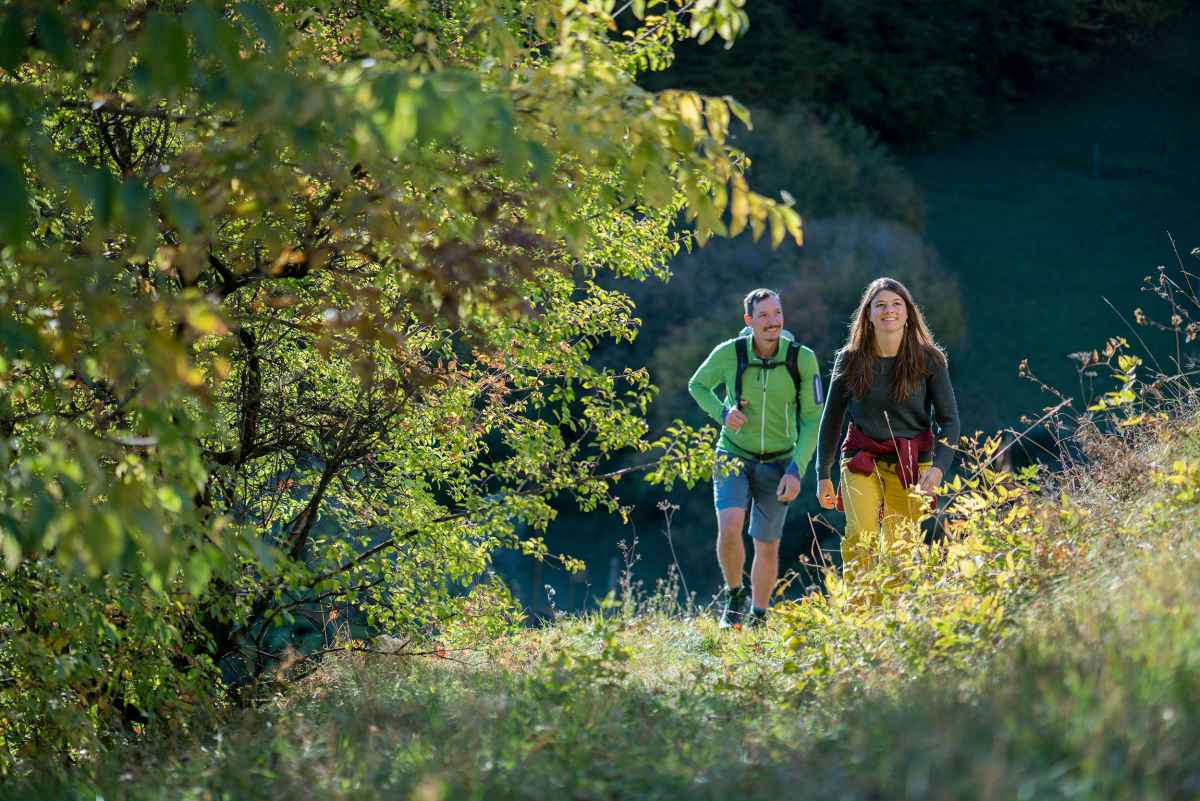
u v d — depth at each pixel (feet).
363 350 34.78
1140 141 281.95
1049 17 302.45
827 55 257.96
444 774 24.39
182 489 25.80
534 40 43.14
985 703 22.76
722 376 55.01
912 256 183.21
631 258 52.08
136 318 23.18
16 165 20.36
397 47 40.06
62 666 34.83
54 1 21.53
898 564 39.60
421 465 51.44
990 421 172.55
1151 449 41.73
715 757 23.82
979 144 281.33
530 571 120.57
